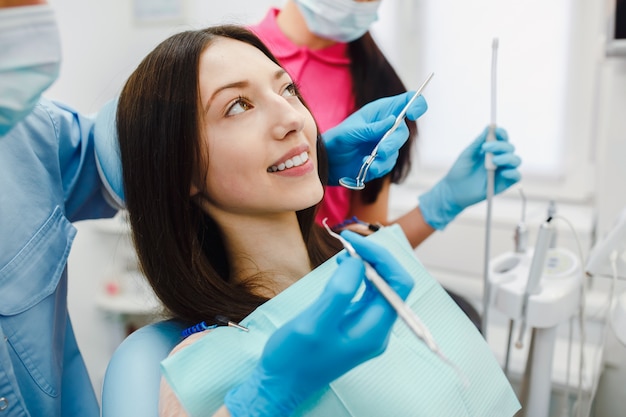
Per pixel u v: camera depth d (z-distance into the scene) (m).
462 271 1.58
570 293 0.84
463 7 1.53
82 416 0.93
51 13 0.47
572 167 1.52
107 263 1.79
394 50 1.65
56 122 0.87
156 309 0.88
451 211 1.07
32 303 0.79
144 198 0.76
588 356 1.25
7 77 0.46
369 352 0.51
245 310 0.74
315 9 1.12
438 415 0.67
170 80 0.72
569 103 1.48
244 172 0.72
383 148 0.82
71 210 0.94
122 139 0.77
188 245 0.76
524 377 0.91
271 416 0.52
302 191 0.74
